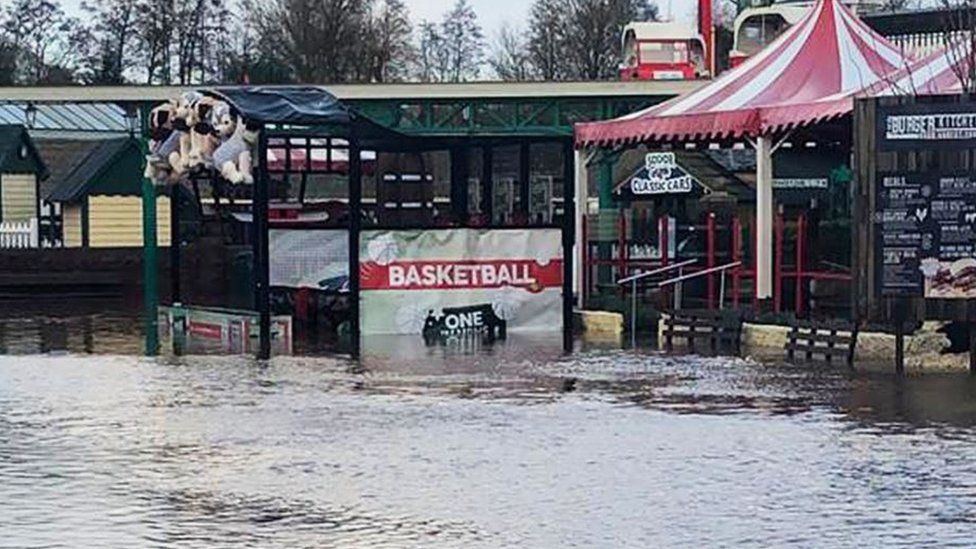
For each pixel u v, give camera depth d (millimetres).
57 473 12969
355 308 25391
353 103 40250
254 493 12078
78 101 38656
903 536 10484
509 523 10945
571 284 26156
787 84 25875
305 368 20812
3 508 11555
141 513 11367
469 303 25859
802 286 24859
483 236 25891
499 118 43625
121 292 42562
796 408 16500
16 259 42938
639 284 28703
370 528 10820
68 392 18391
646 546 10242
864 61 26188
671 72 47250
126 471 13047
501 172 49281
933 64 24469
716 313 24078
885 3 53594
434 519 11094
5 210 55281
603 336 25391
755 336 23516
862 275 19891
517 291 26047
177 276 28781
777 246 25062
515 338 25031
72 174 56250
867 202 19766
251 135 25109
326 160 34188
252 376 19922
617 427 15242
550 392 18016
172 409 16766
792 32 26969
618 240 31109
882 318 19828
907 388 18078
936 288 19578
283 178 37750
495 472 12883
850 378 19109
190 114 26156
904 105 19516
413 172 30594
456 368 20688
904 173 19547
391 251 25562
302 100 25781
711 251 26469
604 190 34625
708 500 11695
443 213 33031
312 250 27906
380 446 14188
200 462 13445
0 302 38938
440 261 25734
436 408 16688
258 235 24984
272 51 81688
